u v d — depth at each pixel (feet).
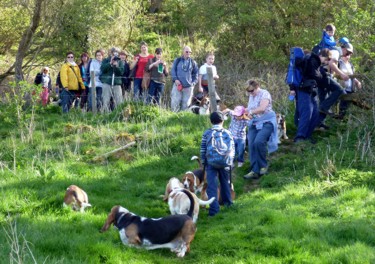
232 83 55.31
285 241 24.26
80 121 44.70
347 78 38.58
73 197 28.19
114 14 67.67
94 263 22.40
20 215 26.71
